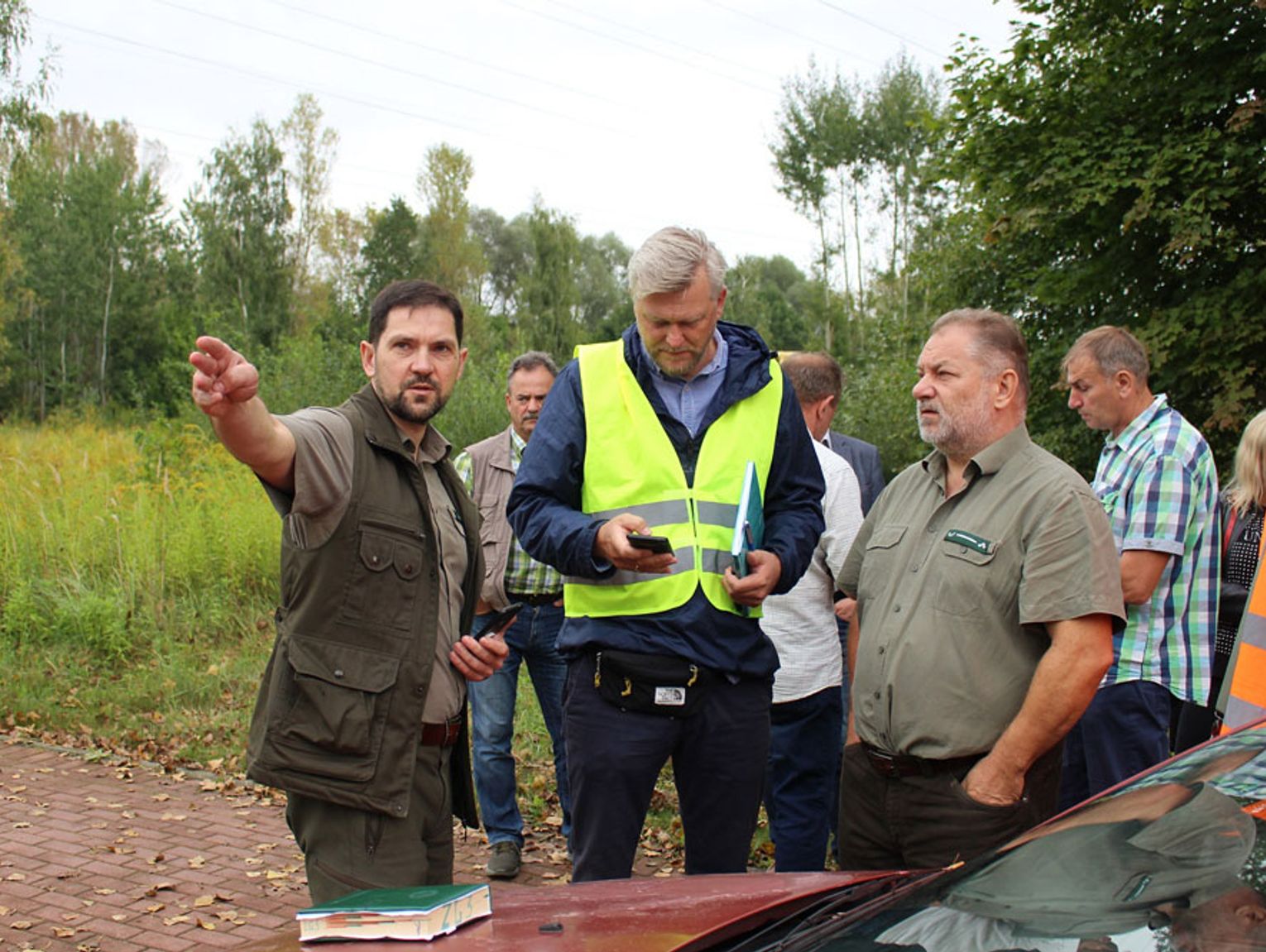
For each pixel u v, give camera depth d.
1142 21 14.27
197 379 2.35
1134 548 3.68
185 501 11.09
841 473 4.14
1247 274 13.02
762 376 3.32
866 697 3.01
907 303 20.75
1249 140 13.33
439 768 2.97
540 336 60.97
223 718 7.47
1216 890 1.83
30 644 8.76
